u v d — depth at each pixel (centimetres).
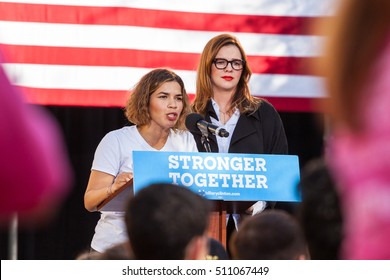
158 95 1459
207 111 1558
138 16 1994
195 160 1203
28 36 1958
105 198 1403
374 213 353
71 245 2273
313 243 662
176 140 1487
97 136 2275
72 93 1962
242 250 792
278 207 1659
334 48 358
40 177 365
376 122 351
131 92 1484
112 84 1975
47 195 370
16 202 365
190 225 696
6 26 1952
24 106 372
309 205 658
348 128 357
